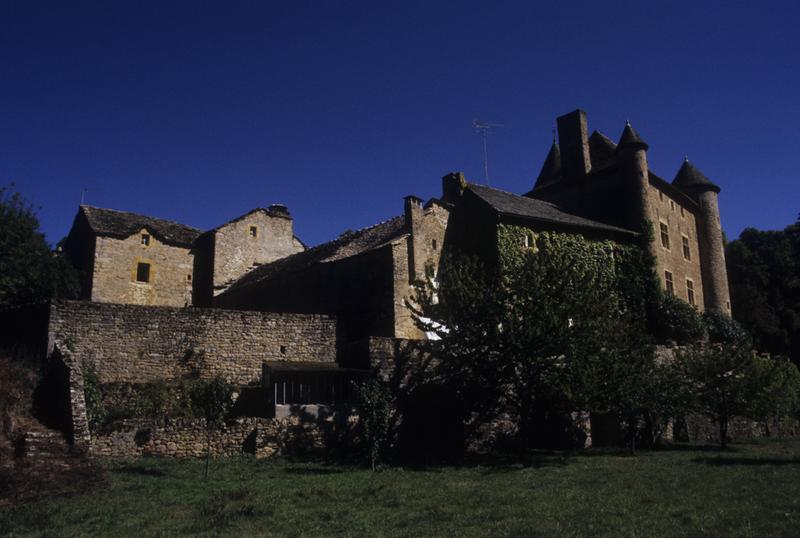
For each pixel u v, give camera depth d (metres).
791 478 15.19
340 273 28.41
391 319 25.52
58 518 11.73
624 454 20.89
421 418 20.03
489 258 28.14
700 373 24.34
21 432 15.13
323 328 24.12
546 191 37.66
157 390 19.55
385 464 17.88
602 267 31.30
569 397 18.14
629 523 11.03
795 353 45.62
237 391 20.12
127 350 20.67
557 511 12.03
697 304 38.12
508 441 21.39
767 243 52.09
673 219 37.12
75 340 19.92
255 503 12.75
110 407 18.39
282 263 34.12
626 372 19.27
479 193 29.72
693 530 10.48
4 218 25.39
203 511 12.13
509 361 18.70
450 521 11.47
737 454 21.22
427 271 21.19
